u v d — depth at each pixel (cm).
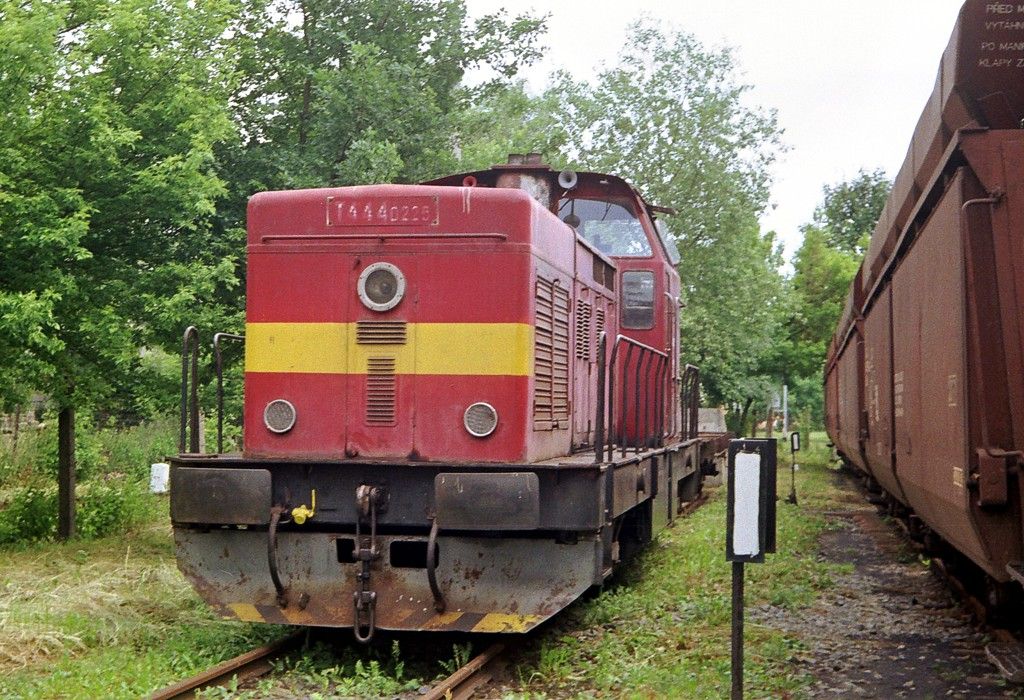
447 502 624
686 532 1247
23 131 936
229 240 1159
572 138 2392
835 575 1034
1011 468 551
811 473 2531
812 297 3088
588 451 847
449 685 562
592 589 873
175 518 663
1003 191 564
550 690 605
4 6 907
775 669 643
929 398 704
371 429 679
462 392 671
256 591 670
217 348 760
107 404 1050
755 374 3106
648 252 1031
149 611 793
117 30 975
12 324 860
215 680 587
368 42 1398
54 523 1137
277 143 1327
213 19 1054
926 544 970
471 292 674
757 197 2416
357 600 640
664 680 606
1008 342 561
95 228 1005
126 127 964
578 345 831
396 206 686
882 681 627
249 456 692
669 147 2356
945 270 632
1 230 905
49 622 717
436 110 1403
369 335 682
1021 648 615
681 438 1241
